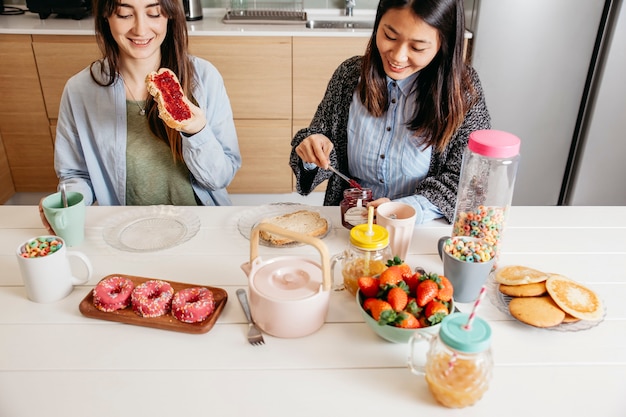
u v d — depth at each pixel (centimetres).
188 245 114
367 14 302
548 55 247
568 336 89
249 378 80
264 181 286
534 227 125
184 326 88
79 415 73
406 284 86
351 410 74
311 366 82
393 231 104
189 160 145
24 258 90
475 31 243
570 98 257
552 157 271
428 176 145
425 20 112
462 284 94
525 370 81
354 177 155
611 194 275
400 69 122
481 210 104
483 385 72
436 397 75
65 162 154
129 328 90
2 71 253
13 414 73
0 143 268
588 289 96
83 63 252
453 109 130
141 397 76
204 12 300
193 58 157
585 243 118
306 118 270
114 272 104
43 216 116
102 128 149
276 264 92
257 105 266
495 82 253
